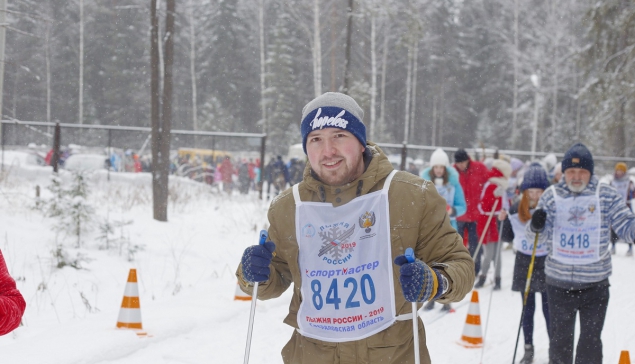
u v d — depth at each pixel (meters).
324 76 45.56
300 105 46.94
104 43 42.34
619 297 8.47
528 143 45.19
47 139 20.42
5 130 19.28
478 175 8.86
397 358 2.45
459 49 50.84
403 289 2.17
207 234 11.63
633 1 23.88
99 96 42.66
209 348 5.62
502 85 50.34
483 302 8.12
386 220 2.45
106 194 14.32
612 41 24.92
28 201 11.50
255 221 13.20
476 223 8.90
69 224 9.00
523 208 5.92
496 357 5.84
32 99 39.97
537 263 5.87
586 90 25.98
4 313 2.32
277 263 2.70
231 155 21.52
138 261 9.02
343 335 2.46
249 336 2.64
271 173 21.23
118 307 6.91
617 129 26.69
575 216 4.70
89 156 18.42
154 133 12.48
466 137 51.16
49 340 5.25
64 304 6.78
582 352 4.62
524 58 39.78
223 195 17.73
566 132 42.66
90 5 39.03
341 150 2.47
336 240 2.49
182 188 16.94
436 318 7.22
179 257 9.53
